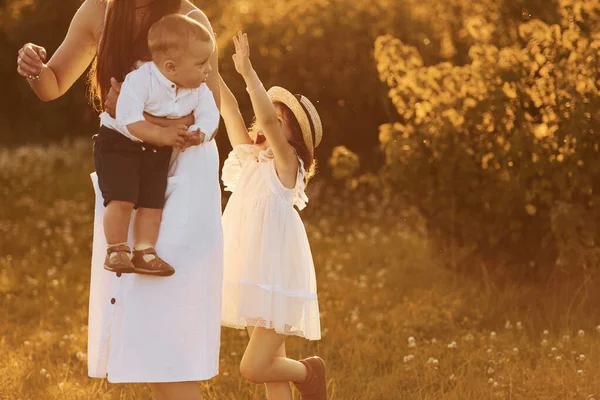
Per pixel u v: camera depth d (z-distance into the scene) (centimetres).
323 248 1138
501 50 861
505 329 731
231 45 1346
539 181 801
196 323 390
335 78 1364
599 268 800
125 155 375
